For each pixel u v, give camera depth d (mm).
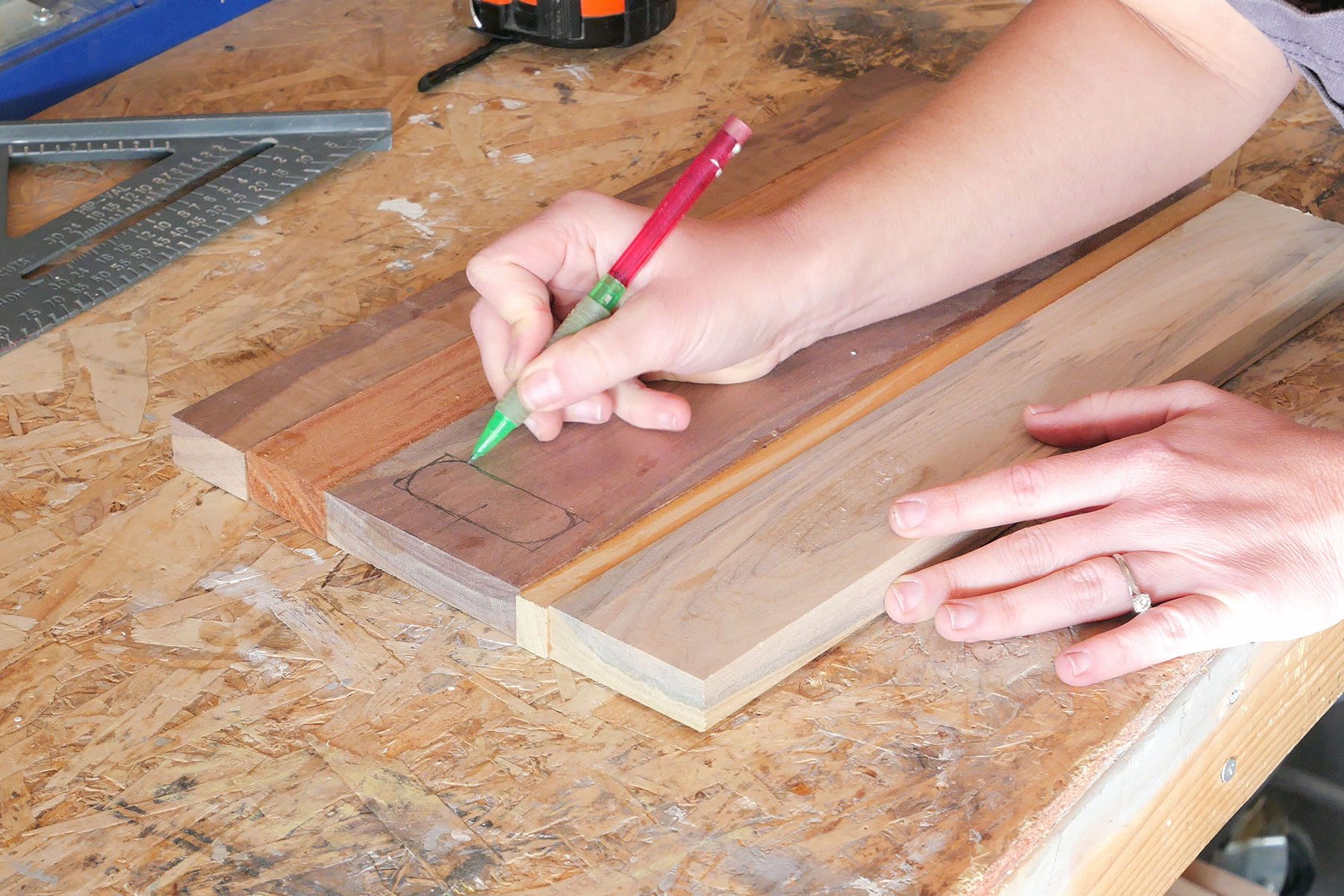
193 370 910
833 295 869
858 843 606
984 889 587
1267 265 990
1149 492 742
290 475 777
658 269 809
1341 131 1228
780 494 769
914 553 741
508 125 1207
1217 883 949
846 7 1434
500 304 798
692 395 864
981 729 665
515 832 614
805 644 695
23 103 1208
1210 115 962
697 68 1309
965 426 828
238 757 649
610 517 758
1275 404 894
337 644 715
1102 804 658
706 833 612
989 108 935
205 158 1113
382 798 629
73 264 999
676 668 650
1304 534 716
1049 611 710
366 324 925
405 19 1370
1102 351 898
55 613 725
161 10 1285
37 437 850
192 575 756
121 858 599
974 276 940
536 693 690
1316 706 869
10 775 636
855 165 920
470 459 798
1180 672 697
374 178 1127
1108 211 971
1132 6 950
